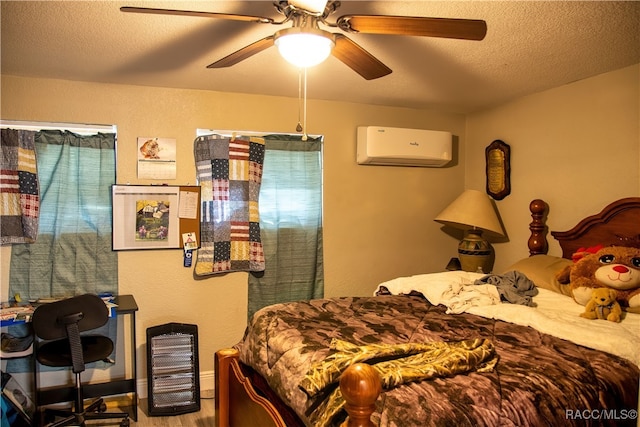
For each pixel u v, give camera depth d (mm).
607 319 2227
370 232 3883
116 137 3176
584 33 2215
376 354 1657
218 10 1986
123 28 2156
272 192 3559
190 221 3330
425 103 3752
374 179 3881
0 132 2887
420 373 1535
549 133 3303
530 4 1893
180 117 3309
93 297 2648
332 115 3711
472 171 4125
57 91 3021
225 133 3492
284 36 1695
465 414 1377
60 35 2234
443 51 2477
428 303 2754
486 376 1608
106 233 3160
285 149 3580
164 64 2705
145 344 3279
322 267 3719
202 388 3426
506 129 3709
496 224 3557
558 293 2695
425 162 3889
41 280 3016
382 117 3871
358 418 1282
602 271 2361
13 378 2854
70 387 3012
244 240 3441
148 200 3232
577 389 1587
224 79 3051
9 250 2949
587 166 3025
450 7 1930
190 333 3150
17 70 2818
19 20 2055
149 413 3023
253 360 2248
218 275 3438
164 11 1586
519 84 3160
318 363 1663
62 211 3049
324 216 3732
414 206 4027
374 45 2387
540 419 1452
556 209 3258
